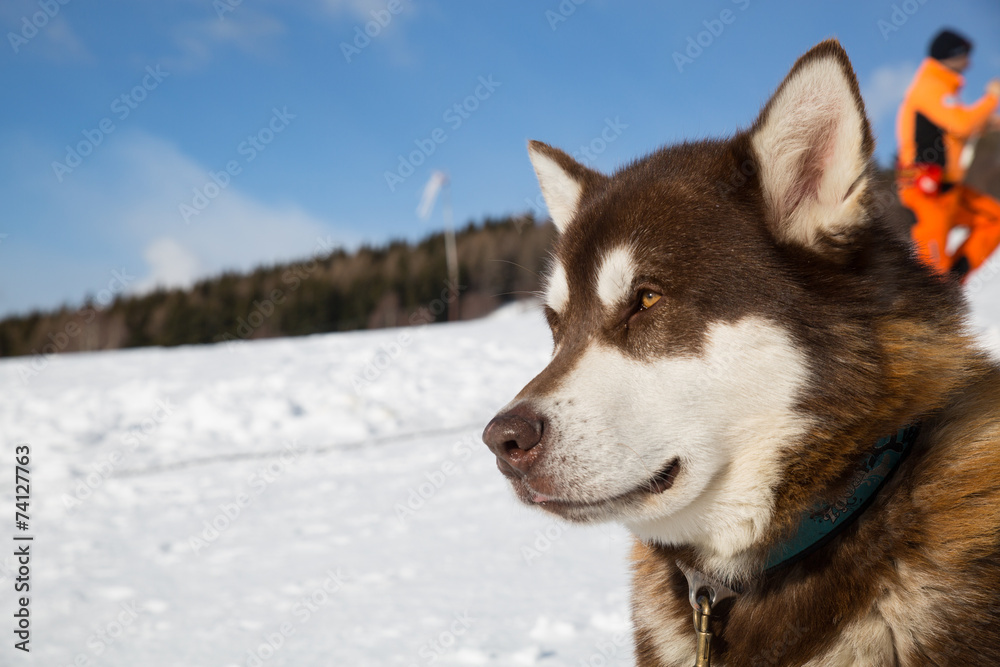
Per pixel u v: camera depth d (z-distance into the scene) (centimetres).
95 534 517
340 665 282
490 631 302
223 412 873
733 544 192
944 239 490
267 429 834
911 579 165
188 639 323
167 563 443
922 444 178
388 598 353
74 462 744
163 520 543
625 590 339
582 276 218
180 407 909
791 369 181
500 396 927
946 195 491
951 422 179
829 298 182
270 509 552
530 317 1652
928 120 491
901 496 172
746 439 187
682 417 190
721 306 189
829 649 171
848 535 176
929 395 178
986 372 188
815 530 178
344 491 588
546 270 282
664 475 192
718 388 188
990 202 495
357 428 812
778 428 183
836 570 175
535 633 296
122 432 859
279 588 383
